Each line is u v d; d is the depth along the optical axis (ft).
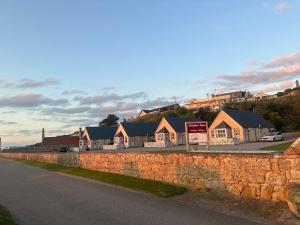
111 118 478.59
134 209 42.29
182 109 384.68
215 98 525.34
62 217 40.50
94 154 87.81
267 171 39.70
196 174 50.88
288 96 364.99
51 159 135.33
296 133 241.35
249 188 41.98
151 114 448.24
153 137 288.30
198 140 66.44
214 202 42.63
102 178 72.18
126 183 62.49
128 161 69.15
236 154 46.34
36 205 49.37
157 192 51.83
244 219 34.68
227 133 218.79
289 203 34.12
